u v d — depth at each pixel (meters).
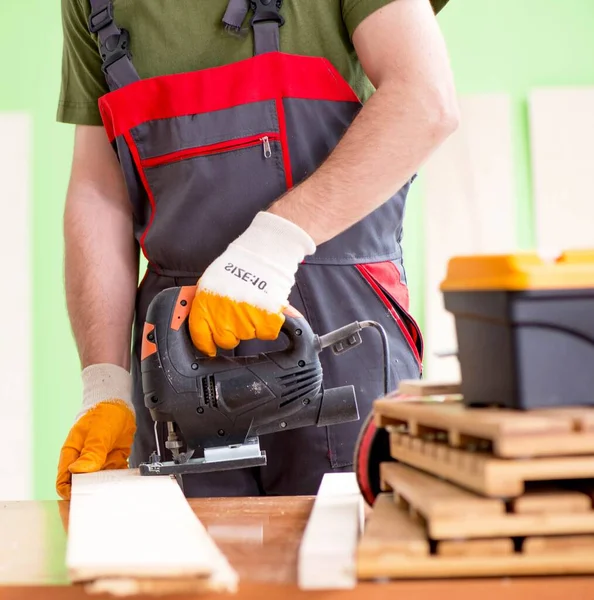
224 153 1.48
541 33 3.70
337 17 1.48
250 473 1.49
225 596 0.70
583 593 0.68
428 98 1.34
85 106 1.68
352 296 1.50
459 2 3.72
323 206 1.32
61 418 3.68
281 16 1.48
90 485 1.16
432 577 0.70
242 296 1.24
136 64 1.55
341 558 0.69
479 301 0.82
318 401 1.29
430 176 3.67
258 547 0.84
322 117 1.49
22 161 3.70
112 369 1.52
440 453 0.81
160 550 0.73
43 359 3.69
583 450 0.70
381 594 0.69
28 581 0.74
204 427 1.25
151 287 1.57
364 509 1.07
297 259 1.30
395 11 1.37
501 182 3.65
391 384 1.49
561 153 3.64
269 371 1.25
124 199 1.70
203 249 1.49
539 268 0.76
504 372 0.79
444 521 0.70
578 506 0.70
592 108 3.64
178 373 1.23
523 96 3.70
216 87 1.48
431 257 3.63
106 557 0.70
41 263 3.71
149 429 1.58
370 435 1.04
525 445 0.70
